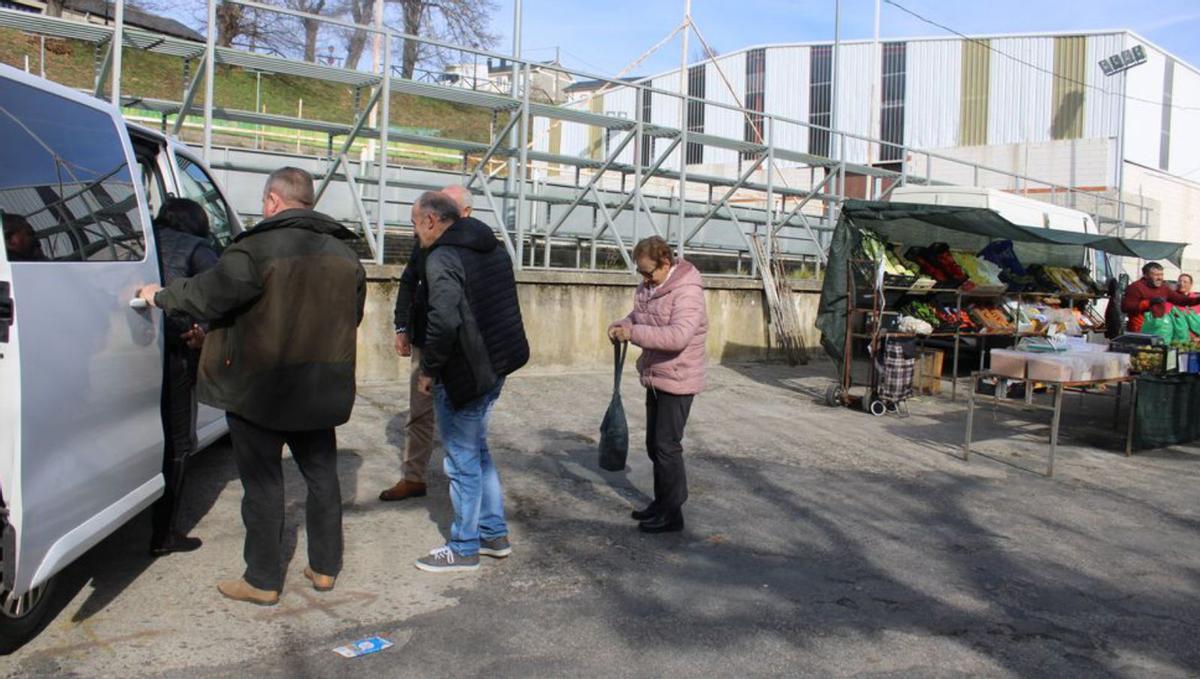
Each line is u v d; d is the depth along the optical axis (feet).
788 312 43.70
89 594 12.85
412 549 15.39
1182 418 27.48
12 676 10.46
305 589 13.48
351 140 34.37
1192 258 122.31
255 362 11.95
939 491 21.04
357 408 26.11
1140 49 88.94
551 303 34.86
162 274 13.38
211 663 11.05
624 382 34.04
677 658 11.81
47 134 10.77
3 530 9.31
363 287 13.05
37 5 78.95
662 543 16.43
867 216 30.73
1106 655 12.54
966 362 44.39
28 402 9.50
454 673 11.14
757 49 115.55
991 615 13.76
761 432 26.84
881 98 111.75
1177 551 17.39
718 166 75.51
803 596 14.17
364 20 93.15
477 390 13.73
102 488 11.10
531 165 44.19
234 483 18.24
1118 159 93.30
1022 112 105.91
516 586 14.05
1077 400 36.24
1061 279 43.78
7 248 9.46
